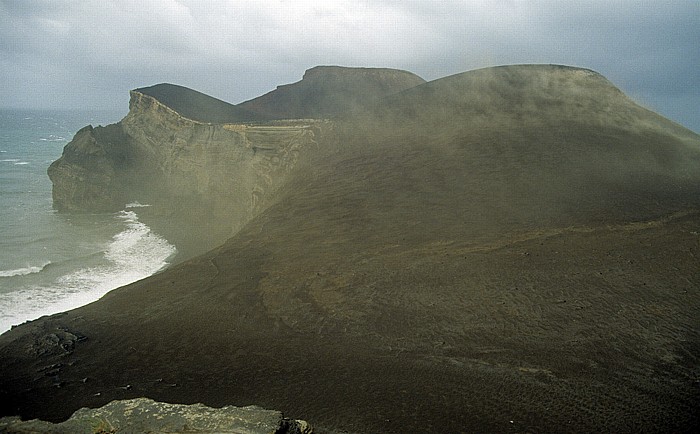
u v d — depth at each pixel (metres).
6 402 15.92
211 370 17.62
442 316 20.05
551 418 13.43
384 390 15.24
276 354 18.45
